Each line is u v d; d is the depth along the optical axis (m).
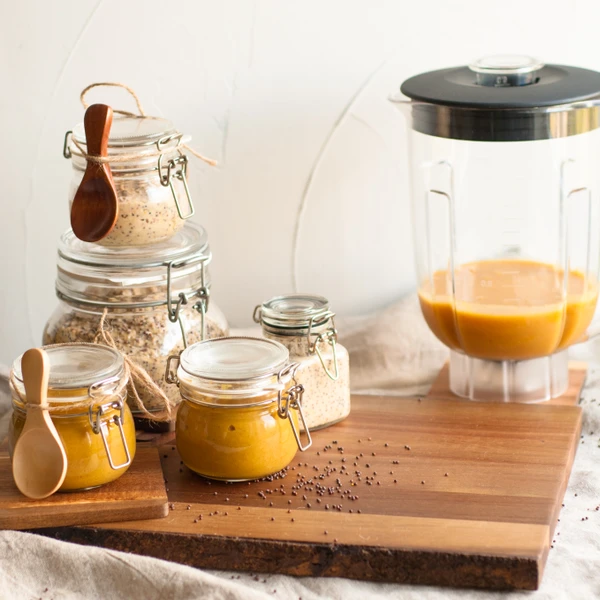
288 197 1.28
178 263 0.99
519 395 1.10
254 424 0.90
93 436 0.87
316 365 1.00
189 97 1.24
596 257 1.09
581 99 0.95
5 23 1.21
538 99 0.95
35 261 1.31
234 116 1.25
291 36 1.21
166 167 0.98
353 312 1.34
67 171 1.27
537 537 0.82
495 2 1.19
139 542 0.84
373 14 1.20
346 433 1.02
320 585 0.82
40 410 0.85
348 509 0.87
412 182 1.12
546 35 1.20
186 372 0.90
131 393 1.00
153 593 0.79
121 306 0.99
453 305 1.07
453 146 1.05
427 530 0.83
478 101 0.96
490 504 0.87
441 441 1.00
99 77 1.23
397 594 0.80
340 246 1.31
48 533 0.85
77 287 1.00
